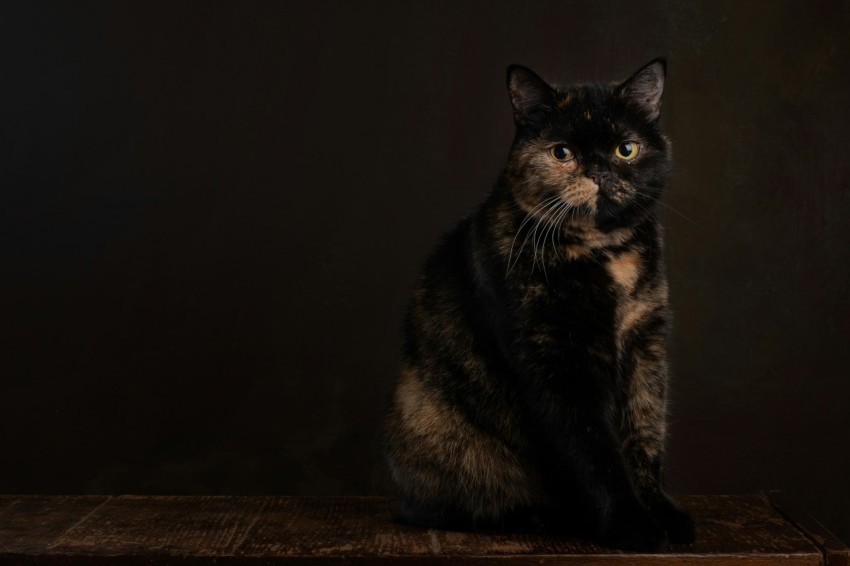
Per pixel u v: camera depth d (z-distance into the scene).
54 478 3.34
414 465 2.16
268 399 3.35
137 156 3.27
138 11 3.24
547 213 2.06
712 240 3.29
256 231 3.30
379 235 3.30
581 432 1.98
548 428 2.00
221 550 1.97
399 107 3.27
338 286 3.32
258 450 3.36
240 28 3.25
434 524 2.14
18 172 3.25
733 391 3.32
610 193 2.02
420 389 2.18
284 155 3.28
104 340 3.31
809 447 3.32
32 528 2.15
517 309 2.02
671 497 2.18
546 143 2.08
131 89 3.25
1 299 3.29
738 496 2.39
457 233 2.34
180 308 3.31
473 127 3.27
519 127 2.15
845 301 3.29
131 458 3.34
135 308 3.31
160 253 3.29
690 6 3.25
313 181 3.29
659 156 2.12
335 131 3.28
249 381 3.34
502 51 3.26
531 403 2.02
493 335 2.08
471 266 2.16
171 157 3.27
